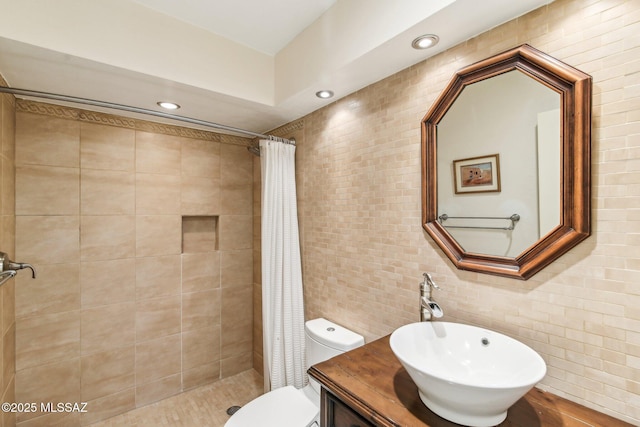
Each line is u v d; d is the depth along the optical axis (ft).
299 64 5.56
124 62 4.52
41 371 5.81
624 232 2.81
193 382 7.72
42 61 4.26
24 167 5.61
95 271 6.35
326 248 6.26
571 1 3.10
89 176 6.28
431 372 2.53
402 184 4.73
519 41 3.45
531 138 3.37
